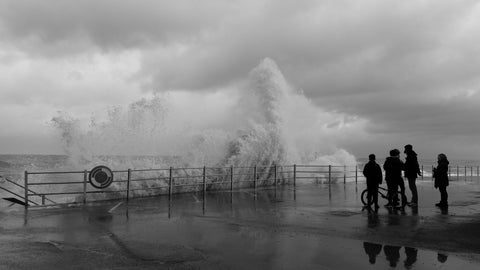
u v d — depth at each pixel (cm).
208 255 649
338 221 992
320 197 1589
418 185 2345
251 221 992
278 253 662
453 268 573
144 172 1734
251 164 2259
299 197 1587
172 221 990
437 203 1378
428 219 1022
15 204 1359
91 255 649
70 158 1852
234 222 978
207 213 1130
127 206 1270
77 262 606
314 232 846
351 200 1479
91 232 845
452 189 2066
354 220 1008
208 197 1573
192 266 586
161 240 765
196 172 1916
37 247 703
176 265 591
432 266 584
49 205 1257
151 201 1409
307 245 721
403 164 1284
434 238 783
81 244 730
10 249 687
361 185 2295
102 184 1359
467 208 1247
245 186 2155
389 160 1269
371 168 1209
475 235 812
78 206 1261
